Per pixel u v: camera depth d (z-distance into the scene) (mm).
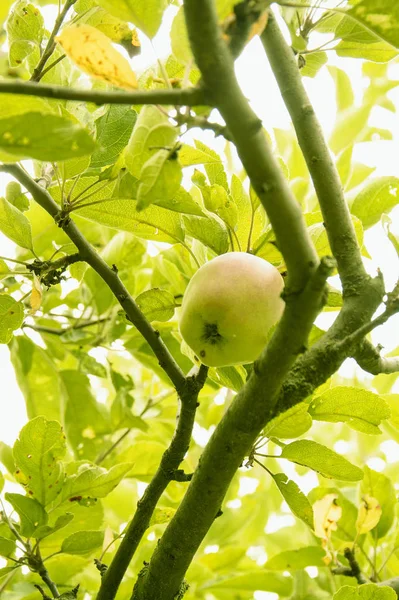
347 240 1306
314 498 1537
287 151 1683
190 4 1146
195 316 1328
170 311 1418
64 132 1146
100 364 1673
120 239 1637
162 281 1630
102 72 1202
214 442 1255
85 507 1462
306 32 1405
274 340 1210
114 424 1660
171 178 1214
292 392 1252
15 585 1469
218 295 1315
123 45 1393
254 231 1397
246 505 1749
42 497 1403
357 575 1478
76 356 1672
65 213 1344
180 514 1282
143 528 1348
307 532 1616
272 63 1335
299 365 1259
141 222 1387
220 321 1317
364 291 1292
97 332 1662
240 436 1244
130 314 1342
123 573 1349
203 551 1700
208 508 1274
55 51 1427
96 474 1404
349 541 1532
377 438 1783
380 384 1672
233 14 1178
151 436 1724
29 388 1670
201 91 1157
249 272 1327
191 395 1340
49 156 1152
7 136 1144
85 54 1198
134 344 1646
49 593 1483
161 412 1714
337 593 1351
